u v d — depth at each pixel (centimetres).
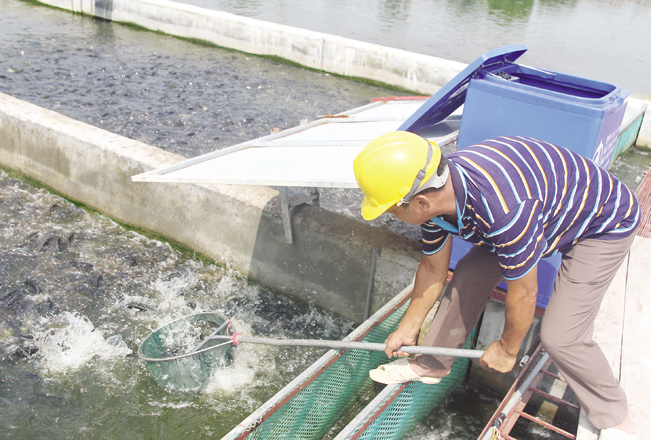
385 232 432
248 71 1105
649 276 352
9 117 616
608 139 300
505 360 246
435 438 361
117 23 1388
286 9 1697
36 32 1262
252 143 408
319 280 460
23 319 431
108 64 1086
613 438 244
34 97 890
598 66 1213
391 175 202
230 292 487
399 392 288
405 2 1997
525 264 206
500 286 358
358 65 1065
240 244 493
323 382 296
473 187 203
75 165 579
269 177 296
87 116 834
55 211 583
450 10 1873
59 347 407
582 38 1525
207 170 340
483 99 308
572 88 333
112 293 471
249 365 406
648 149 803
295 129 443
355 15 1680
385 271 419
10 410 352
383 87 1050
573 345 235
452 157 215
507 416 277
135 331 430
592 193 221
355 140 370
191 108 895
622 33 1644
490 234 205
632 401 261
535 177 206
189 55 1185
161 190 525
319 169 305
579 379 246
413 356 364
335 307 462
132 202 552
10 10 1443
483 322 375
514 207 198
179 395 374
